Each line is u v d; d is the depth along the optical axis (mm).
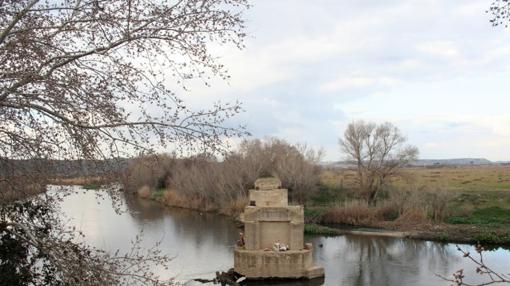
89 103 8156
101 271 8367
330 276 35875
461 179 100938
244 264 33688
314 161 79688
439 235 51562
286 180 70375
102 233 45562
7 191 9320
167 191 80688
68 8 8219
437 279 34594
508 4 9109
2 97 7887
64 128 8477
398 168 69625
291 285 33500
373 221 61031
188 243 46500
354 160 72375
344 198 74250
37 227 9359
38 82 8016
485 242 49375
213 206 71500
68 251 8484
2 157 8688
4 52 8070
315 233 55250
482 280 33500
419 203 61844
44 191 9484
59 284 9719
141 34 8484
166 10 8531
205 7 8648
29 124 8516
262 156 70500
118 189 9109
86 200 69250
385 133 70125
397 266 39094
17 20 8008
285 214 34375
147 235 48781
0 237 9797
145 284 9195
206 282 33125
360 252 45094
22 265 10172
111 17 8211
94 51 8305
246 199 65188
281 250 34000
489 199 68625
